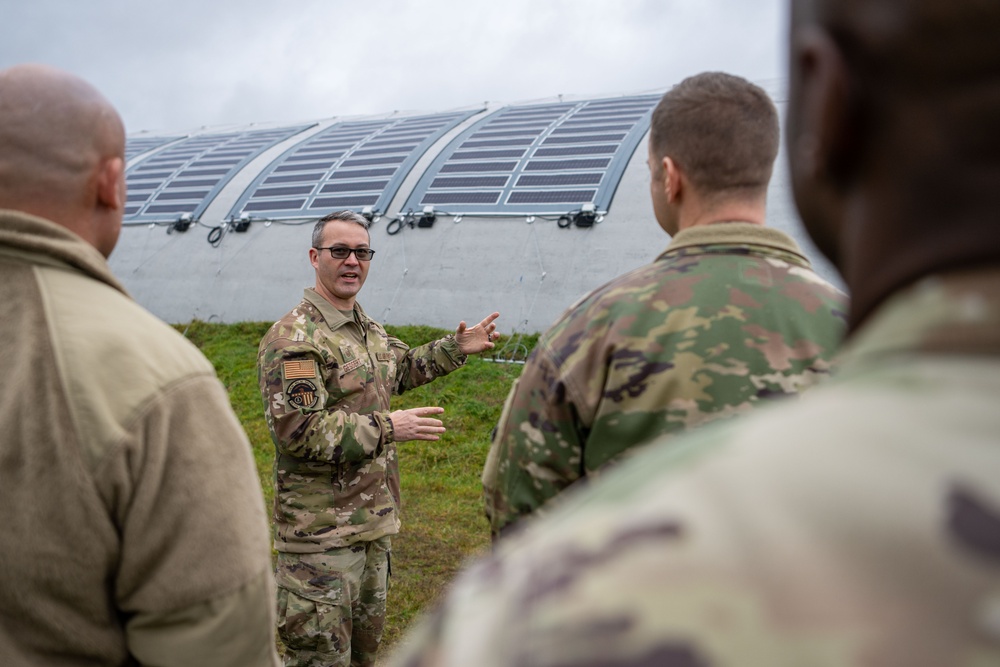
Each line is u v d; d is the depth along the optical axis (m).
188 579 1.53
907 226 0.50
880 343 0.50
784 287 1.72
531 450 1.79
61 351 1.49
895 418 0.45
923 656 0.37
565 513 0.55
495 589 0.50
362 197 13.45
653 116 1.99
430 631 0.52
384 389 3.95
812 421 0.49
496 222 12.25
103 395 1.49
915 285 0.50
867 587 0.40
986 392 0.44
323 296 3.89
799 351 1.65
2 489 1.44
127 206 15.26
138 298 13.47
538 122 15.05
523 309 11.26
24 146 1.59
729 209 1.86
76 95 1.65
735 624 0.41
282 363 3.56
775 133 1.89
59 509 1.45
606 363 1.71
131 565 1.52
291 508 3.63
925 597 0.39
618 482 0.54
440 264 12.07
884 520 0.41
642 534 0.46
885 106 0.51
